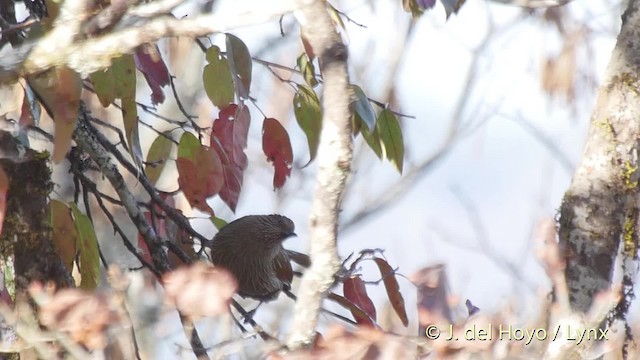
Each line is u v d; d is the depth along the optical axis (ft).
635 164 45.37
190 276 44.47
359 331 44.62
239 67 45.91
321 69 44.19
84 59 44.65
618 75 45.42
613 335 45.50
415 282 44.91
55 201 45.93
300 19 44.27
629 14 45.44
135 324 46.91
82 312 44.68
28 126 45.65
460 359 44.75
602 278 45.32
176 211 46.37
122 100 45.78
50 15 44.98
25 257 45.83
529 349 45.06
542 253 45.06
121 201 46.29
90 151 46.21
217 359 44.73
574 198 45.39
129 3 44.57
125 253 48.93
